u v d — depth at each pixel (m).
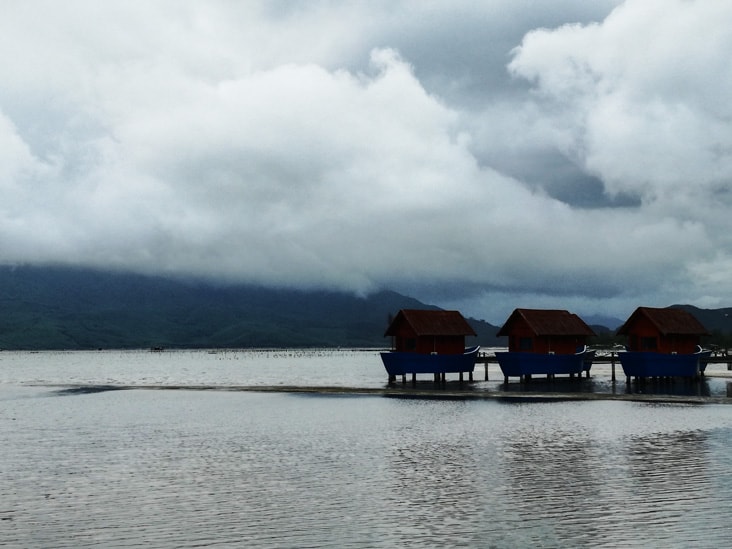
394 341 81.69
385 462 29.72
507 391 66.06
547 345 76.12
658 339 71.31
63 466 29.80
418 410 51.91
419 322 78.56
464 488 24.31
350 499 22.88
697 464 28.27
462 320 81.12
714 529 18.92
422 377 104.06
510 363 75.25
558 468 27.73
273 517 20.73
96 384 97.75
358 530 19.28
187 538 18.75
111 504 22.61
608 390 66.31
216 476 27.09
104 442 37.12
